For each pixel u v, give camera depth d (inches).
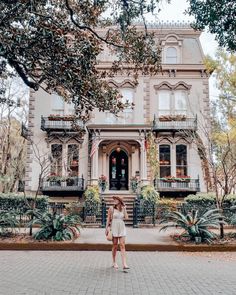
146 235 550.0
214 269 330.6
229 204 691.4
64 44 274.1
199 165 933.8
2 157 1055.6
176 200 866.1
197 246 450.3
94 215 757.3
